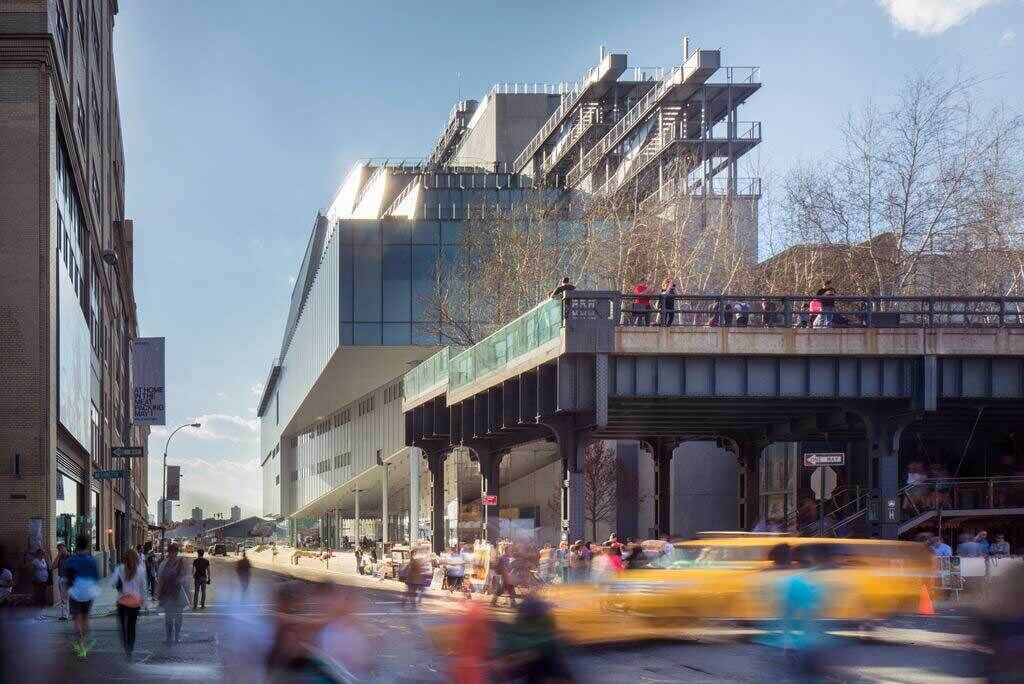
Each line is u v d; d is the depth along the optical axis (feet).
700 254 218.59
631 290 207.41
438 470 208.03
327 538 552.82
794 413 146.82
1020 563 51.01
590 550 129.08
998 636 50.42
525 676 44.27
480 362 162.40
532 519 278.87
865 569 83.92
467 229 253.03
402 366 318.86
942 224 180.45
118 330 299.79
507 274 221.66
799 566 83.76
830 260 198.08
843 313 128.98
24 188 123.44
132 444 360.28
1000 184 182.09
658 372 127.34
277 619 41.39
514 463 284.20
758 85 285.64
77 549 75.05
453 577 157.89
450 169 381.40
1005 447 179.42
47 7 124.26
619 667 67.00
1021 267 180.04
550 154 378.53
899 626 89.61
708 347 126.21
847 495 175.94
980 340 127.95
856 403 131.44
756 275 209.97
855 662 68.39
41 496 121.19
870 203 184.24
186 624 104.73
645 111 301.43
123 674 64.95
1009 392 128.98
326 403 421.18
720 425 163.32
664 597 84.69
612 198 249.14
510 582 115.55
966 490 147.64
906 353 127.34
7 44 123.44
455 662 45.34
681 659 71.05
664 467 179.63
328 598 41.75
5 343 122.11
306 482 549.13
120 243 291.17
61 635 92.38
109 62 253.65
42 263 123.34
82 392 165.37
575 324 124.47
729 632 87.56
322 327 330.13
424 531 339.57
